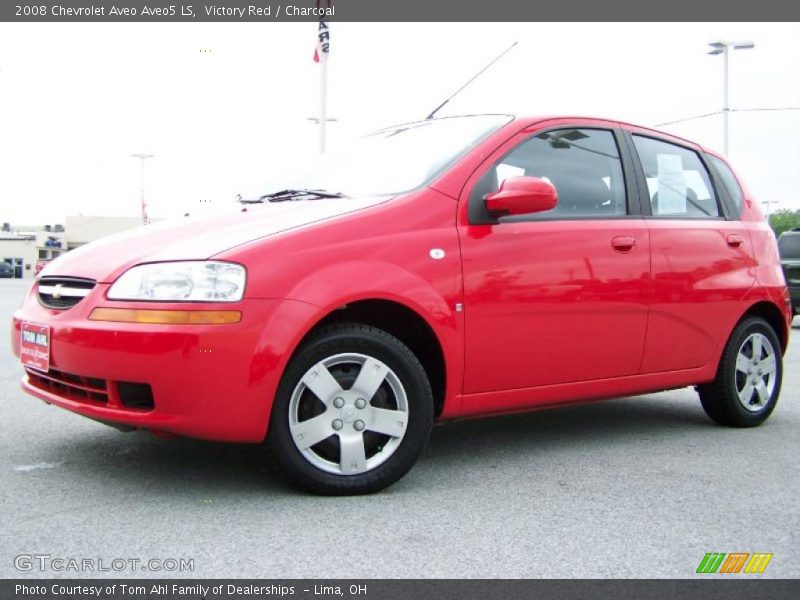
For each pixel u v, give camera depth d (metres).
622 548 2.80
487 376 3.65
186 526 2.91
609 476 3.70
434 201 3.59
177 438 4.18
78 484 3.38
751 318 4.87
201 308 3.02
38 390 3.51
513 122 4.02
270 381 3.07
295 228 3.30
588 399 4.12
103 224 77.06
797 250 13.52
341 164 4.38
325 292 3.16
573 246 3.92
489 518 3.08
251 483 3.44
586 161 4.20
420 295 3.39
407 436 3.38
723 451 4.23
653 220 4.36
